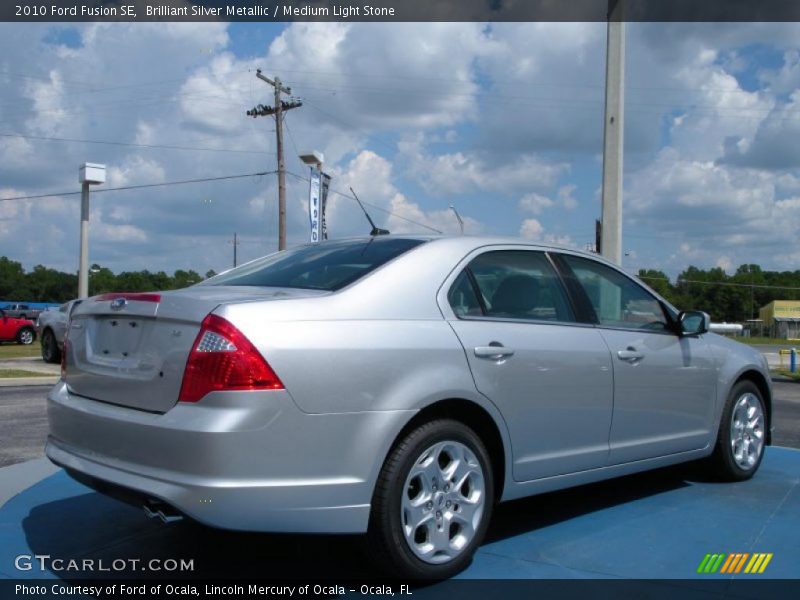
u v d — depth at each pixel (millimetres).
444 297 3707
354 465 3150
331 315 3277
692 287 125188
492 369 3680
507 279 4082
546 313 4176
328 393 3113
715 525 4332
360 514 3162
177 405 3064
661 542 4027
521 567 3648
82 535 4098
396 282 3598
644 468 4656
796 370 26562
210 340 3027
